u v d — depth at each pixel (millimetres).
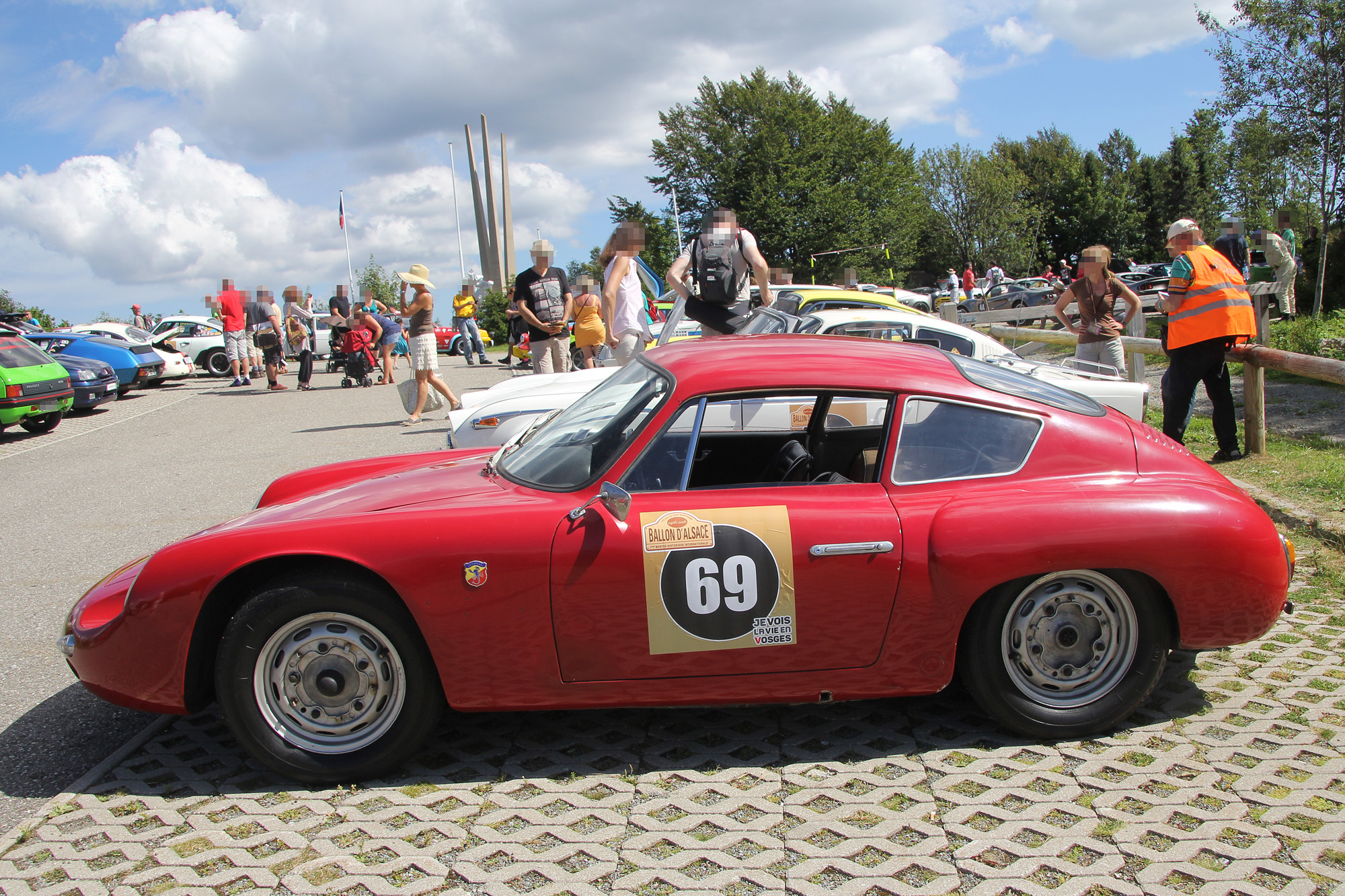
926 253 62344
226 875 2393
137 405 15859
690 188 57438
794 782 2795
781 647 2840
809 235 53406
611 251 7008
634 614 2789
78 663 2898
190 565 2805
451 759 3014
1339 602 4047
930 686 2920
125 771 2979
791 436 3438
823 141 55219
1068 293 7262
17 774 3023
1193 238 6359
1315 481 5695
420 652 2809
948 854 2400
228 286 18266
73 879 2389
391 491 3205
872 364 3102
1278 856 2350
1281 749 2875
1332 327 10781
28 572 5492
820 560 2809
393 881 2355
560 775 2883
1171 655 3621
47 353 12977
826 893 2256
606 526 2791
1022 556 2785
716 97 56062
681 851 2449
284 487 3834
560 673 2822
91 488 8164
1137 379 8695
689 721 3227
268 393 16703
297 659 2822
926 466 2977
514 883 2332
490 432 5820
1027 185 66875
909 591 2828
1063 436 3037
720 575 2799
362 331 16562
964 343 6648
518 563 2752
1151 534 2807
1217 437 6637
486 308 31344
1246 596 2875
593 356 9578
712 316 6480
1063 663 2963
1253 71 14273
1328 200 14336
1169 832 2465
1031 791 2697
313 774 2822
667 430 2951
